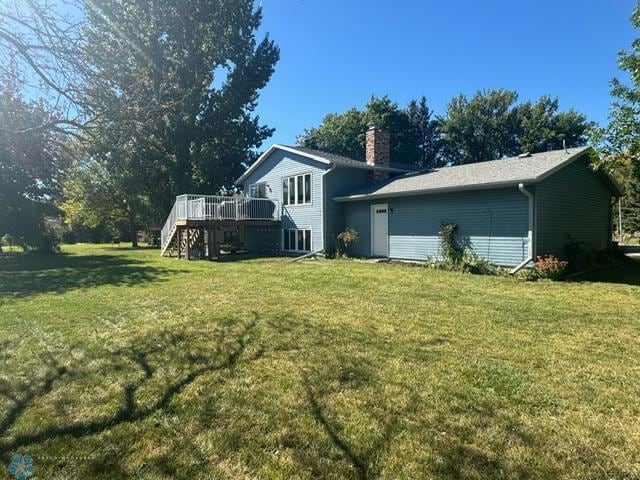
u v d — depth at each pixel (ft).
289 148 57.93
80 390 11.21
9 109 13.65
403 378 11.85
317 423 9.35
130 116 15.15
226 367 12.79
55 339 15.90
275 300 23.26
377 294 25.11
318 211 54.24
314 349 14.47
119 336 16.22
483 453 8.20
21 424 9.37
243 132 99.66
